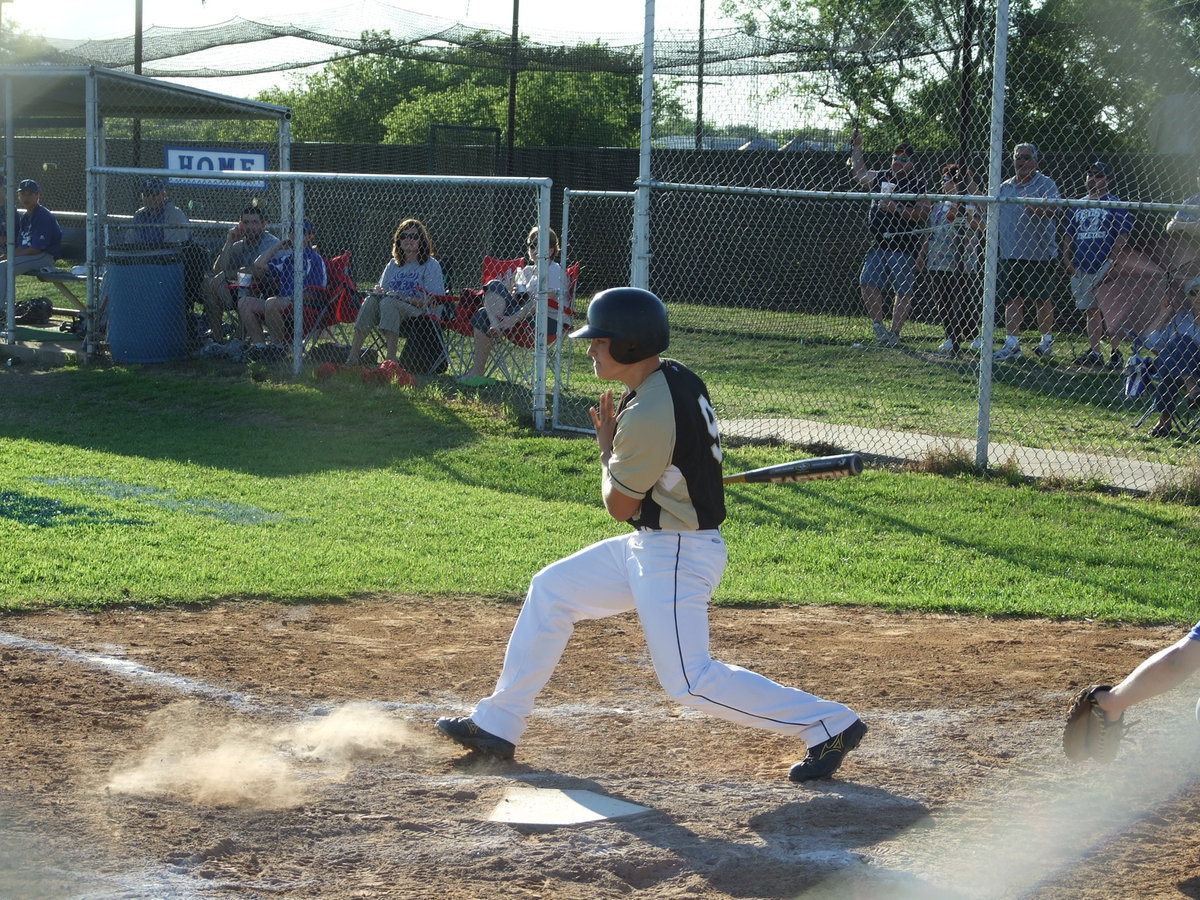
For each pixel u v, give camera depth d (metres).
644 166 12.55
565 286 13.56
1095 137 17.34
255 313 16.38
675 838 4.42
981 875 4.15
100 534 8.91
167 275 16.62
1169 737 5.61
